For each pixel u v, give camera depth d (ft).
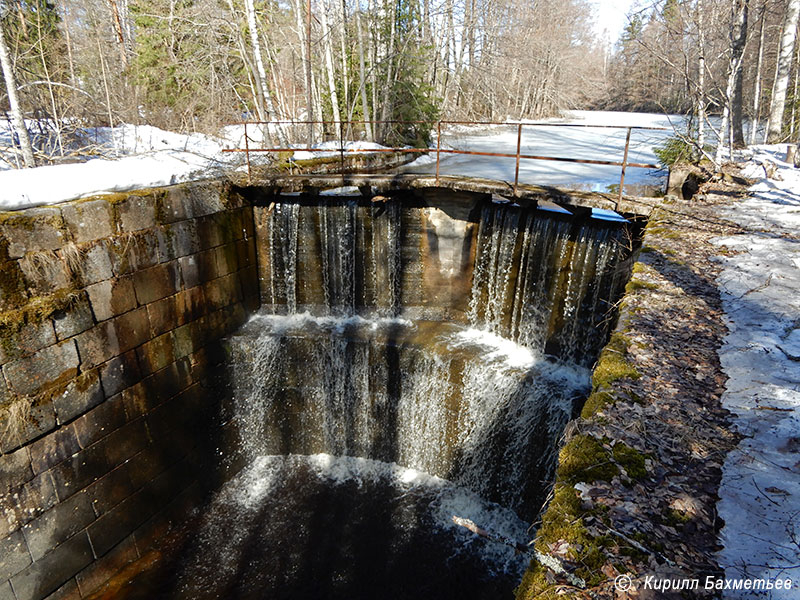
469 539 27.09
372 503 29.94
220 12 57.21
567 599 7.45
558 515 8.90
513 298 31.53
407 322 34.91
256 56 48.47
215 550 26.94
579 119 113.70
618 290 25.67
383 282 34.99
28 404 20.80
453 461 30.55
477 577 24.99
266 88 49.47
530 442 26.81
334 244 34.60
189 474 29.60
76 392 22.86
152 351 26.91
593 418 11.26
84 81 58.18
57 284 21.85
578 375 27.78
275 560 26.25
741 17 46.29
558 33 122.62
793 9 46.65
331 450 34.22
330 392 33.04
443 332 33.32
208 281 30.76
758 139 65.82
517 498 27.76
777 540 8.07
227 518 29.37
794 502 8.79
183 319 28.94
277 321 35.09
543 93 121.49
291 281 35.47
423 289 35.06
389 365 31.55
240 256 33.55
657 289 17.34
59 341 22.07
